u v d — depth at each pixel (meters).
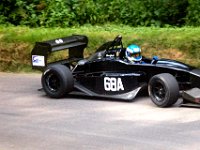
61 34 16.77
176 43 15.17
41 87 13.63
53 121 10.20
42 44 12.70
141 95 12.31
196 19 17.91
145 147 8.47
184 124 9.69
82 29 17.70
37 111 11.02
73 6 19.61
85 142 8.83
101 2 20.30
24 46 16.31
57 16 19.20
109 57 12.30
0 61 16.48
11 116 10.66
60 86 12.08
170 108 10.94
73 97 12.38
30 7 19.72
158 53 15.34
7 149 8.57
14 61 16.31
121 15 19.42
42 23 19.27
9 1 19.80
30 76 15.35
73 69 12.64
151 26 18.33
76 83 12.41
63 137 9.15
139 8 19.17
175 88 10.81
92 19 19.66
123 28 17.78
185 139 8.81
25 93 12.90
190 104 10.95
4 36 16.80
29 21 19.45
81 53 13.64
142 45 15.57
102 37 16.12
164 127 9.53
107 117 10.38
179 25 18.61
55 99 12.18
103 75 12.02
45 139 9.06
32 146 8.70
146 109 10.92
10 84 14.09
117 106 11.30
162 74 11.00
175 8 18.78
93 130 9.51
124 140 8.87
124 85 11.75
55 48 12.76
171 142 8.67
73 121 10.16
